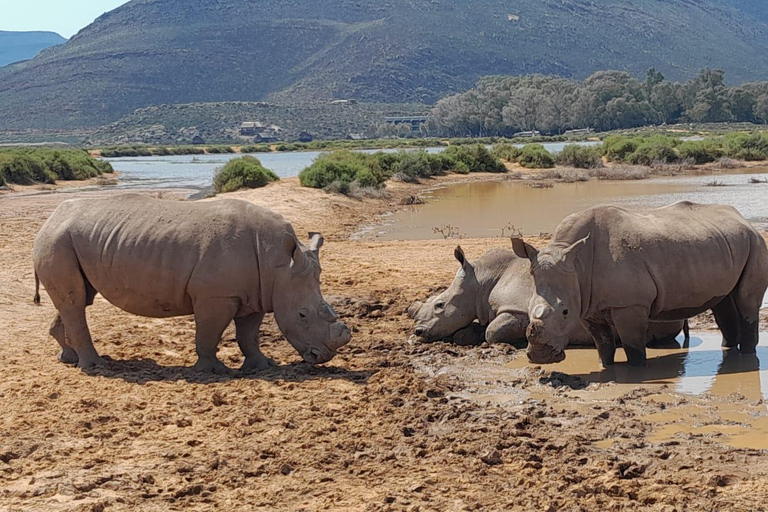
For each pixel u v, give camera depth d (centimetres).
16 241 2261
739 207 3017
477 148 5650
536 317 1041
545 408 952
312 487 733
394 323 1377
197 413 923
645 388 1026
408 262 1938
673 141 6719
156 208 1102
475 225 2803
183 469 766
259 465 776
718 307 1212
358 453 809
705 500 695
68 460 786
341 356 1184
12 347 1213
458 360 1168
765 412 930
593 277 1087
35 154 5778
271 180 4172
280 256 1069
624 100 18788
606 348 1134
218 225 1077
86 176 5528
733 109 18550
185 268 1063
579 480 744
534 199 3681
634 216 1120
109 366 1109
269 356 1204
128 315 1425
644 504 694
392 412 930
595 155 6062
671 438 851
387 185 4469
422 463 791
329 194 3594
